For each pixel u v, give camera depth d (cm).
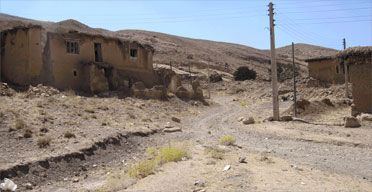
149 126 3061
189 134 2939
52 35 4147
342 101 3816
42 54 4088
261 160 1661
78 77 4312
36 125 2467
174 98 4819
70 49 4319
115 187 1371
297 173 1418
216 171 1418
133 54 5050
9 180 1597
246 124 3294
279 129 2834
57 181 1755
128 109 3638
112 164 2034
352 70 3044
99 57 4622
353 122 2644
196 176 1363
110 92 4316
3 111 2572
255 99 6169
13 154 1952
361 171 1548
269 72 10225
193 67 9606
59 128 2509
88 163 2017
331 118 3184
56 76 4125
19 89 3791
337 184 1277
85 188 1559
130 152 2325
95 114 3145
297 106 3578
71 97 3600
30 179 1722
